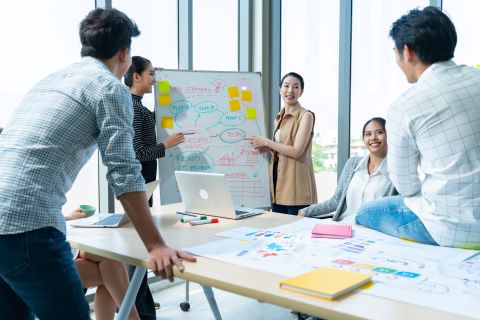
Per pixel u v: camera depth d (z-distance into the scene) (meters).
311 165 3.23
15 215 1.22
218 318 2.44
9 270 1.25
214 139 2.92
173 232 1.77
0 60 2.40
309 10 3.82
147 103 2.98
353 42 3.61
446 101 1.41
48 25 2.58
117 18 1.46
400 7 3.33
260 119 3.04
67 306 1.29
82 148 1.36
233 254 1.44
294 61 3.96
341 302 1.04
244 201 2.95
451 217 1.46
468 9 3.06
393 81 3.37
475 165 1.40
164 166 2.81
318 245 1.54
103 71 1.39
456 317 0.95
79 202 2.94
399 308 1.00
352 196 2.53
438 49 1.49
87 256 1.94
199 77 2.98
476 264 1.31
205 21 3.60
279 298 1.08
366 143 2.48
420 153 1.52
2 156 1.28
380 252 1.45
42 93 1.36
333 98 3.73
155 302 3.05
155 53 3.25
